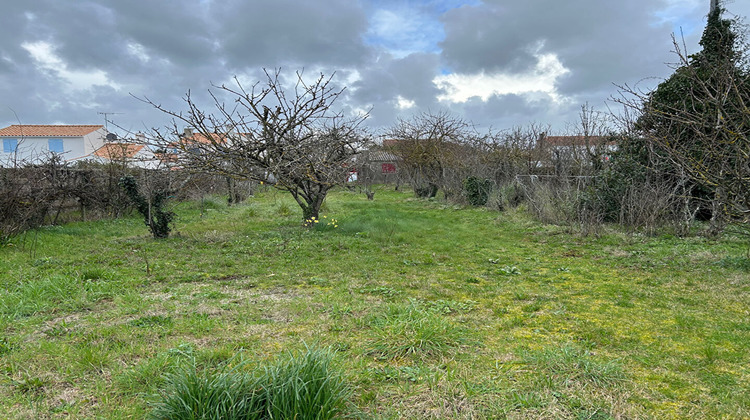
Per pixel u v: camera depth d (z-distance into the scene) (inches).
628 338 148.9
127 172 542.3
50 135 1371.8
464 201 689.6
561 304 189.2
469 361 130.7
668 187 403.2
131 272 255.0
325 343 144.1
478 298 201.0
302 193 463.5
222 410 92.8
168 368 122.8
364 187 941.8
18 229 356.5
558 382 116.6
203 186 628.4
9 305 182.1
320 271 258.4
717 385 116.0
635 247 327.6
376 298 200.5
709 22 431.5
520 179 609.9
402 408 105.6
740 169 226.4
